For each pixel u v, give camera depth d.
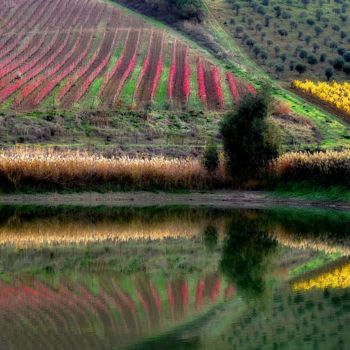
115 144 72.56
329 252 31.72
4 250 32.06
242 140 57.19
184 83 92.19
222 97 91.38
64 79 95.56
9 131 73.56
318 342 17.64
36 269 27.52
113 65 103.50
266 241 34.84
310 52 124.25
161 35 120.81
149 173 57.25
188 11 132.50
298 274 26.58
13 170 53.44
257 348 17.20
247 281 25.23
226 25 135.75
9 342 17.56
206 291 23.58
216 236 36.59
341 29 139.00
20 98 84.50
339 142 78.00
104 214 45.62
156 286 24.44
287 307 21.19
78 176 55.41
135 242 34.59
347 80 111.06
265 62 116.75
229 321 19.67
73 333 18.38
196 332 18.44
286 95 96.19
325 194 53.16
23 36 119.38
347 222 42.31
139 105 85.94
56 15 132.38
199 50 115.06
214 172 58.62
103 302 21.88
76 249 32.44
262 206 51.34
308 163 55.72
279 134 58.25
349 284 24.58
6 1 139.62
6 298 22.41
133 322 19.48
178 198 55.44
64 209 47.88
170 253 31.38
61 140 73.31
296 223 41.72
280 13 144.00
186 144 74.50
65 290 23.62
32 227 39.53
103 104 85.62
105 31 122.25
